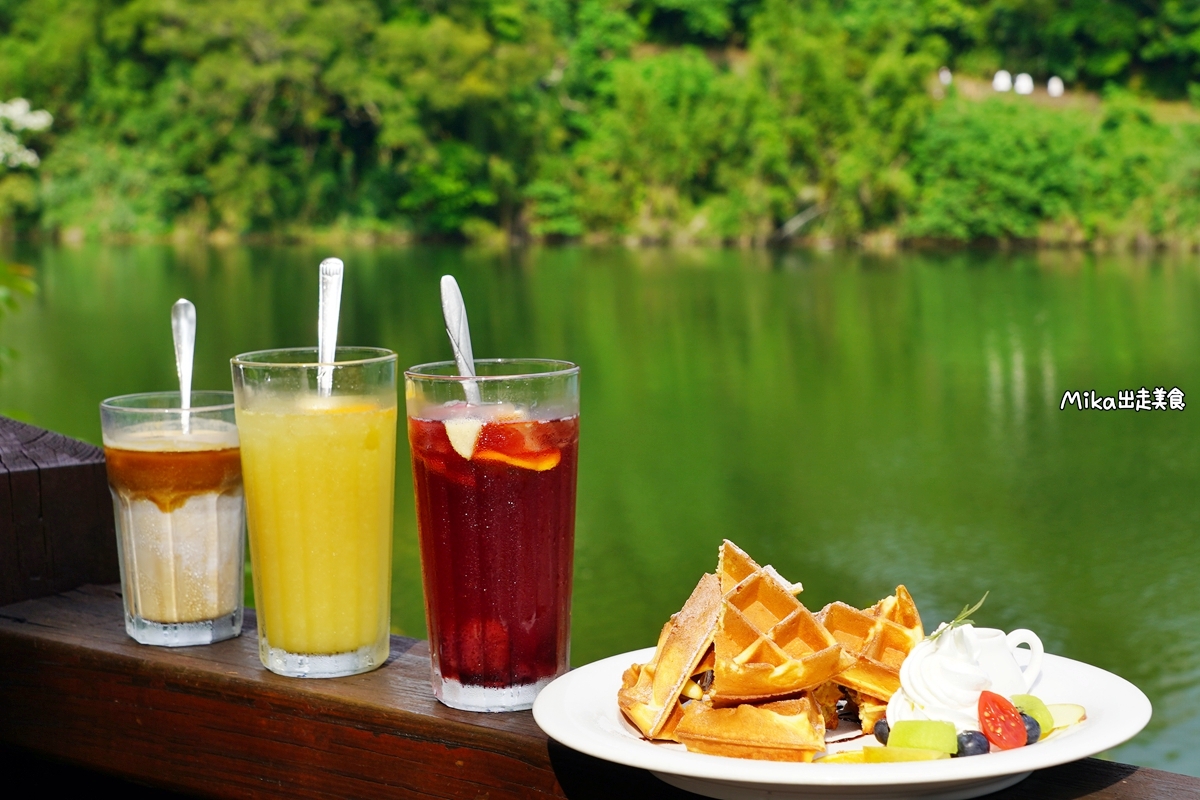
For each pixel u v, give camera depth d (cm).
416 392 81
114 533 114
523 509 79
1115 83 3206
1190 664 659
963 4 3225
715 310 2269
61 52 3016
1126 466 1205
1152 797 67
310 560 86
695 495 1076
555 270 2772
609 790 73
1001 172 3038
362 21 3028
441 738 79
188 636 95
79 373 1727
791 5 3203
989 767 61
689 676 71
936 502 1064
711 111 3111
